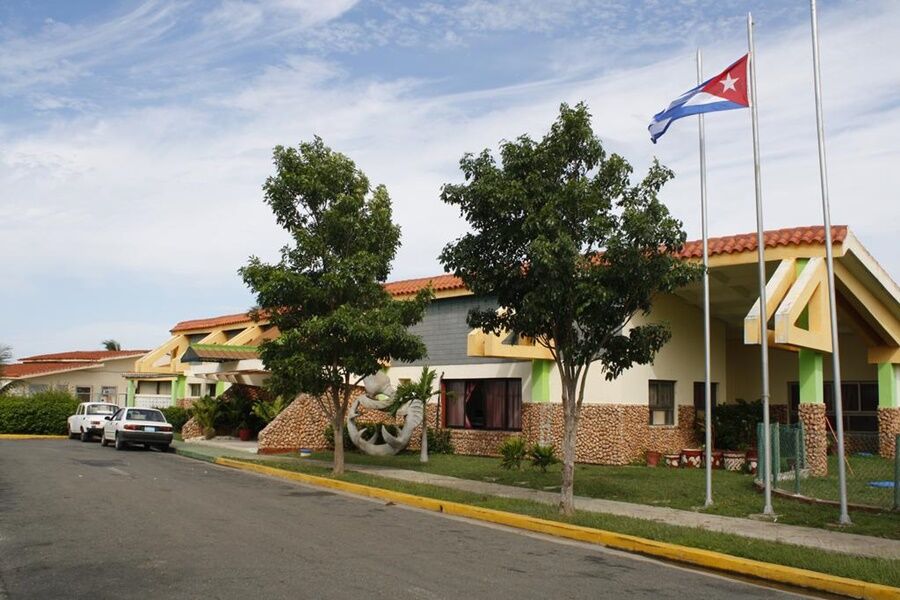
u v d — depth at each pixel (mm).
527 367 23016
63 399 37531
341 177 18875
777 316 15516
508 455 19469
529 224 11969
